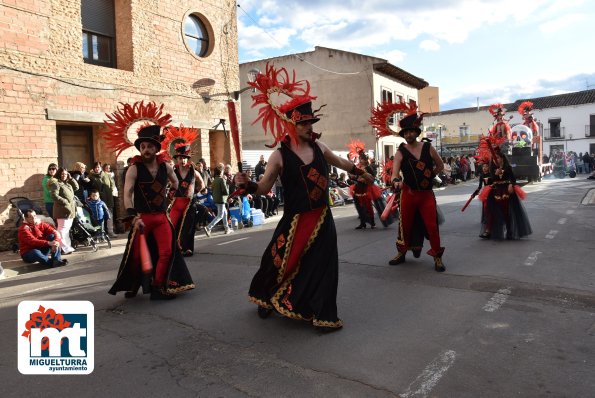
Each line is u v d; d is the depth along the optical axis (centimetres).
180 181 810
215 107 1541
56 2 1096
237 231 1195
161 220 543
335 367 344
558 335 387
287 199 424
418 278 579
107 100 1205
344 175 1870
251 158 1762
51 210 1009
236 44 1623
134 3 1280
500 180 802
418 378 322
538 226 942
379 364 346
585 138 5241
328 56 2809
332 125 2820
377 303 489
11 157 1008
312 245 416
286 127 409
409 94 3294
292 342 395
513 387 306
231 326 441
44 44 1073
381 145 2798
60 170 963
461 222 1054
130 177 525
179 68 1417
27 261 836
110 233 1156
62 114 1098
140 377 344
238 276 650
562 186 2102
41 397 321
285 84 428
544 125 5494
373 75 2736
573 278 548
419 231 647
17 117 1018
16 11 1020
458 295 504
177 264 551
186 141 803
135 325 457
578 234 833
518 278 557
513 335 390
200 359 370
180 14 1417
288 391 312
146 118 592
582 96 5331
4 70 995
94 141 1234
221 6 1560
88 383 338
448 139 5525
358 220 1223
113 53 1298
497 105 2114
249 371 345
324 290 412
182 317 475
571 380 313
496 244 773
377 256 721
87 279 704
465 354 357
